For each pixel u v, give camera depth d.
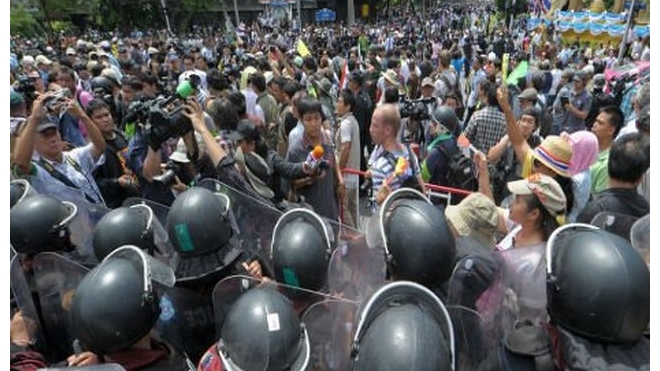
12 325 2.49
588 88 9.45
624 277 1.78
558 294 1.91
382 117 3.99
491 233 2.75
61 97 4.12
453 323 2.14
